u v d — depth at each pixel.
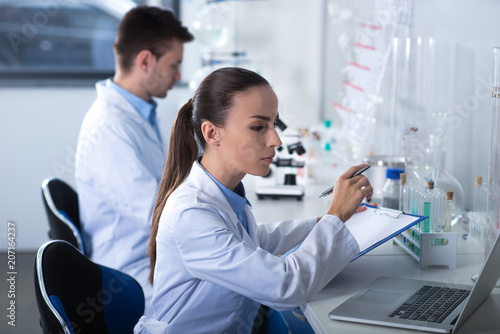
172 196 1.32
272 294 1.18
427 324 1.12
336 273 1.30
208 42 3.39
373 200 2.00
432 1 2.20
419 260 1.46
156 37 2.18
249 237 1.40
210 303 1.30
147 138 2.18
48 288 1.34
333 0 3.43
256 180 2.26
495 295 1.28
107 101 2.19
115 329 1.54
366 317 1.16
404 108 2.44
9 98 3.69
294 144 2.24
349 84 2.88
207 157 1.36
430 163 1.93
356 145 2.76
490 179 1.40
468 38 1.92
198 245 1.23
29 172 3.78
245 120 1.27
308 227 1.62
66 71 3.86
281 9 3.60
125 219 2.08
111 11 3.95
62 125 3.75
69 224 1.96
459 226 1.79
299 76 3.66
